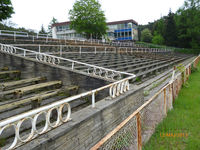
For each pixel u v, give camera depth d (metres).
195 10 44.59
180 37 47.28
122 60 14.26
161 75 12.04
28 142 2.35
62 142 2.68
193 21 43.94
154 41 55.22
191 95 7.41
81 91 6.19
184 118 5.04
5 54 8.30
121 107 4.58
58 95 6.06
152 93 7.59
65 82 6.59
